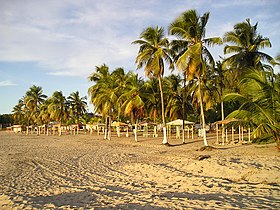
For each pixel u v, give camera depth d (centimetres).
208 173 1226
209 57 2356
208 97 3269
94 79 4312
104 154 2303
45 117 7131
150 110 4088
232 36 2580
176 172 1275
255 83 1639
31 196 958
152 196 876
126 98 3728
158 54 2709
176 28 2322
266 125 1617
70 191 1023
